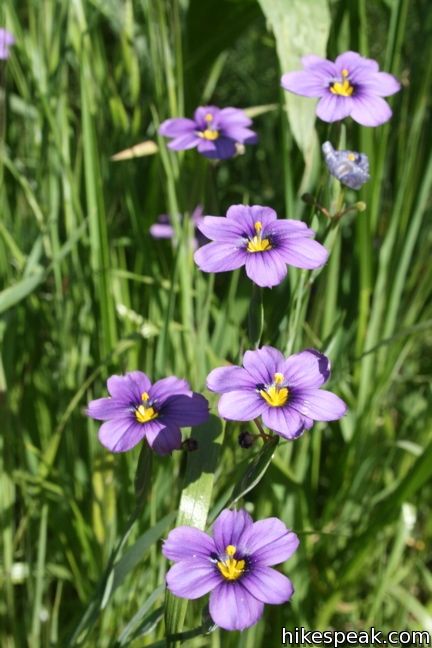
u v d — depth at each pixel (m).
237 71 0.64
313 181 0.45
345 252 0.54
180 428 0.34
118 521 0.45
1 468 0.45
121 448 0.32
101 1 0.50
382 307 0.49
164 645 0.34
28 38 0.50
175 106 0.47
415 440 0.50
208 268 0.33
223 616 0.30
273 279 0.33
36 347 0.50
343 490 0.49
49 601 0.47
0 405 0.44
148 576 0.42
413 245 0.50
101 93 0.49
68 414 0.44
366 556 0.47
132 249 0.54
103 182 0.49
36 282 0.43
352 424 0.49
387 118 0.37
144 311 0.50
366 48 0.46
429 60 0.47
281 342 0.37
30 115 0.50
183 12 0.52
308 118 0.43
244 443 0.33
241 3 0.49
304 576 0.46
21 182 0.47
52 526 0.47
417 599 0.52
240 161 0.62
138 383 0.34
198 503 0.34
